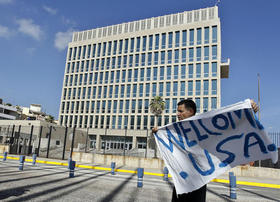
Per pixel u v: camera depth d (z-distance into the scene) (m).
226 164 2.50
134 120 47.59
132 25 55.25
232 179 7.45
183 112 2.71
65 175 10.45
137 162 20.20
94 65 55.56
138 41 52.75
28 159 19.31
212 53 44.62
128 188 8.02
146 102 47.69
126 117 48.72
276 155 2.37
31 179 8.31
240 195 8.15
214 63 43.88
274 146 2.41
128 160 20.41
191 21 49.12
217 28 45.41
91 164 19.25
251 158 2.46
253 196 8.12
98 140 48.16
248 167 18.23
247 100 2.63
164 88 46.84
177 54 47.81
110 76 53.12
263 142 2.46
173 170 2.56
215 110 2.69
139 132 44.72
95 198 5.79
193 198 2.38
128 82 50.75
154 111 38.94
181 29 48.62
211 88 42.78
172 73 46.97
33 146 27.73
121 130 46.53
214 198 7.16
